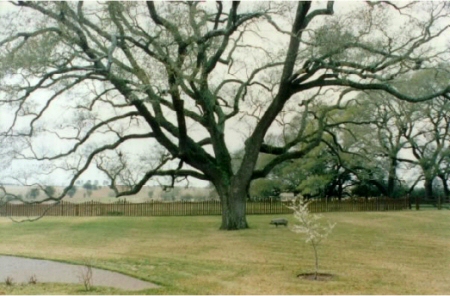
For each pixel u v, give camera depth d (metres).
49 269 14.57
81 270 14.34
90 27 22.78
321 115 29.38
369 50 21.59
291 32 21.94
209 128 27.22
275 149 28.33
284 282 12.45
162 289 11.63
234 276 13.28
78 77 22.17
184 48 21.67
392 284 12.21
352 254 17.06
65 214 38.72
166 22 21.48
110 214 38.44
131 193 27.89
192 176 27.97
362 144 45.81
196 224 29.45
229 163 27.28
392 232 23.97
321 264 15.12
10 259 16.61
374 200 42.44
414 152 52.16
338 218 32.53
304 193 45.19
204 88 25.66
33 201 25.47
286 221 27.31
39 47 19.97
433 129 50.69
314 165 46.72
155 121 25.28
